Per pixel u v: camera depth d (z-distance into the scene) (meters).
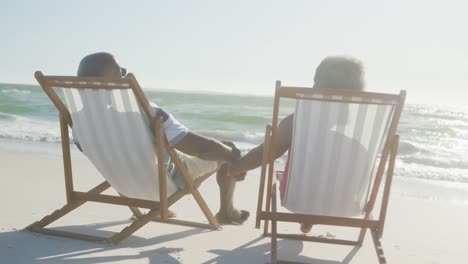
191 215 4.14
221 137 14.59
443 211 5.20
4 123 15.26
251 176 6.90
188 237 3.37
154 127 2.83
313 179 2.78
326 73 2.69
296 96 2.55
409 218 4.74
